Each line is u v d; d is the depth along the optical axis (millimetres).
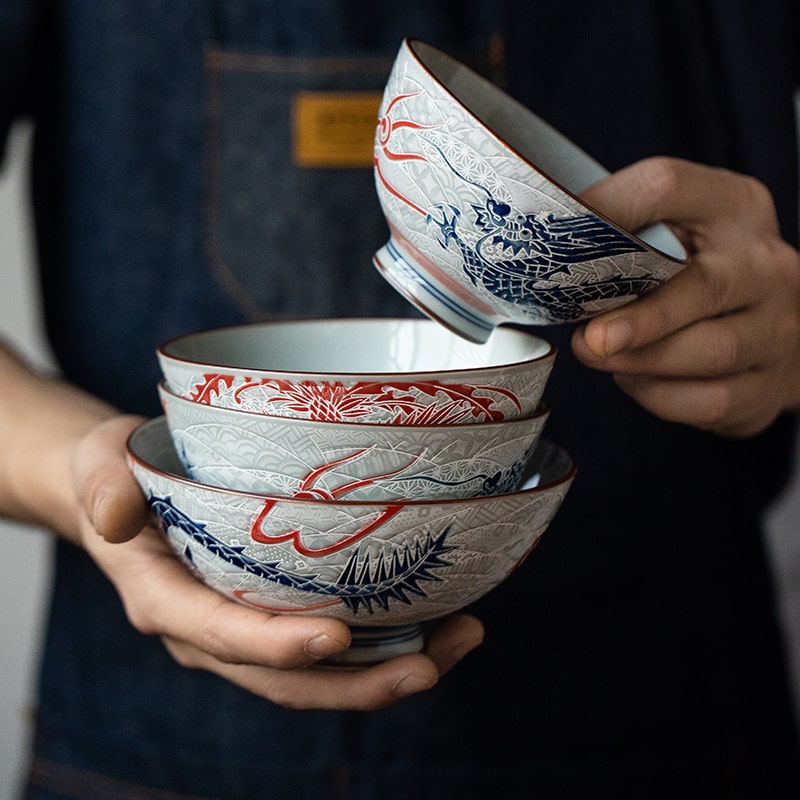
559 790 937
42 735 988
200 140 912
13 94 917
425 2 888
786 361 742
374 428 529
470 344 710
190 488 533
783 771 1012
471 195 574
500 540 550
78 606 956
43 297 991
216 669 642
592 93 922
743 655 984
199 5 892
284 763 921
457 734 921
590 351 632
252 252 918
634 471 937
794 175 946
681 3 925
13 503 792
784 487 1021
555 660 931
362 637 605
